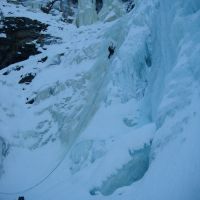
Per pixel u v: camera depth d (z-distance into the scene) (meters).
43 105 19.55
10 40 28.31
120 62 14.84
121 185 9.83
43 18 32.41
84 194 10.52
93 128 13.64
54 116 18.20
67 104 18.19
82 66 20.25
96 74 18.00
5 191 14.58
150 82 13.34
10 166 16.19
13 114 19.41
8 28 29.08
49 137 17.30
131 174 9.83
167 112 8.98
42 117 18.72
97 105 14.88
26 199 13.32
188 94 8.70
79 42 24.22
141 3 16.23
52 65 23.22
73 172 12.95
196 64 8.92
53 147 16.58
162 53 11.88
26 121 18.92
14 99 20.72
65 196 11.16
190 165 7.04
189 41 9.64
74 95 18.39
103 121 13.62
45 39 28.66
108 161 10.54
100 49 19.20
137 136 10.40
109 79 15.04
